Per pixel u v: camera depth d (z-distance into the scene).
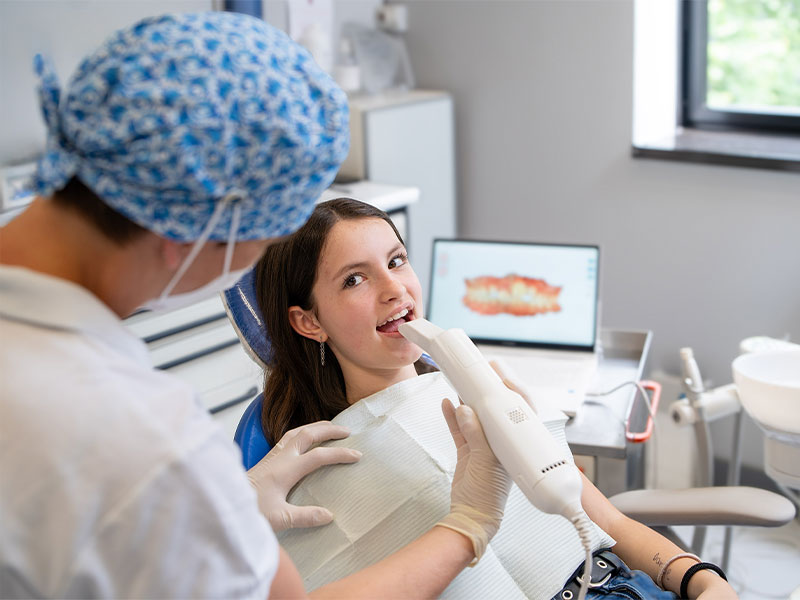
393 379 1.33
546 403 1.67
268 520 1.11
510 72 2.94
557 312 1.93
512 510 1.20
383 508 1.13
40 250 0.73
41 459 0.67
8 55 2.38
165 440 0.69
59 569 0.68
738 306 2.66
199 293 0.82
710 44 2.80
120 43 0.71
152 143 0.68
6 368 0.69
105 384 0.70
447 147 3.04
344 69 2.95
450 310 1.99
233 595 0.73
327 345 1.35
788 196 2.47
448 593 1.07
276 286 1.30
